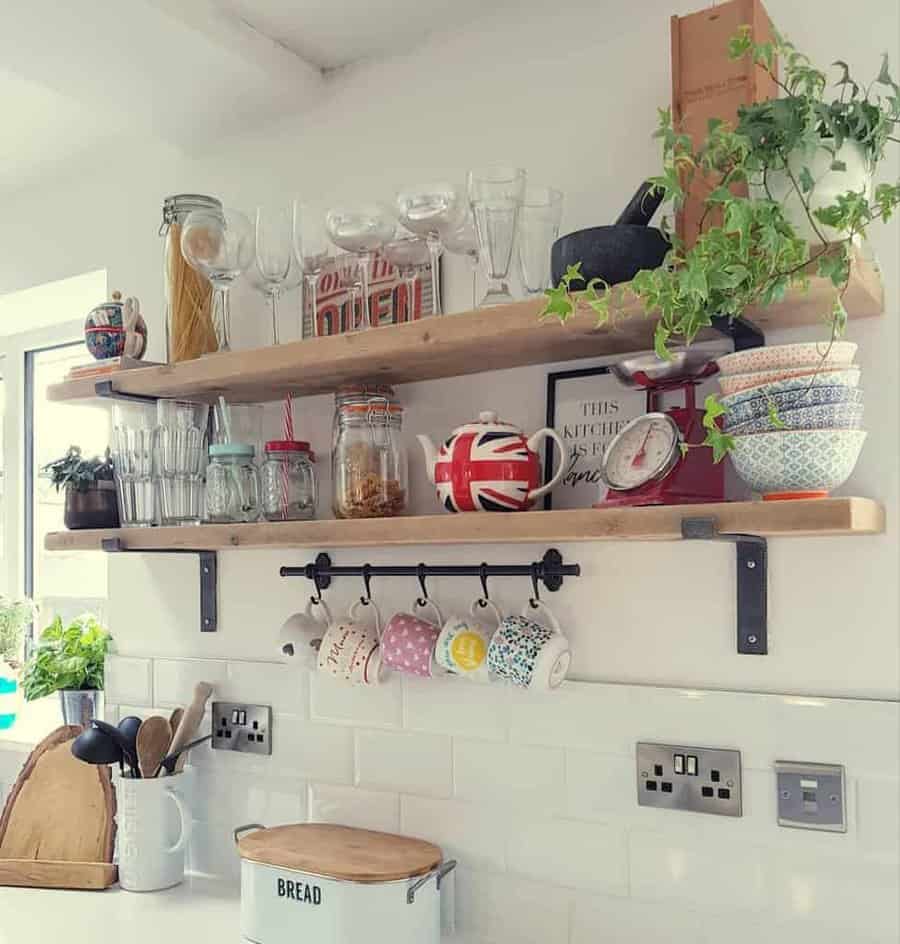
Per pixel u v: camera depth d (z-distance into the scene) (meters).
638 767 1.52
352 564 1.85
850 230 1.17
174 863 1.94
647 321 1.34
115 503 2.01
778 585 1.44
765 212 1.13
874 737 1.35
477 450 1.49
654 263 1.33
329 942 1.55
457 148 1.78
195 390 1.83
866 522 1.21
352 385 1.72
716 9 1.33
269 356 1.64
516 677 1.52
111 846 1.99
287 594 1.93
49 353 2.87
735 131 1.20
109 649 2.20
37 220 2.41
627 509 1.30
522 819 1.63
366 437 1.66
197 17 1.66
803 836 1.39
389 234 1.66
